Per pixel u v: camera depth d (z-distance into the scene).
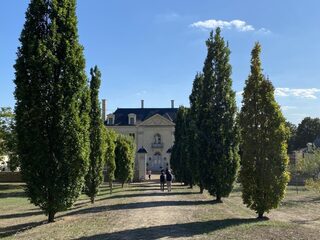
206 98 29.86
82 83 19.48
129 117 109.31
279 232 15.55
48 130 18.67
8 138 49.66
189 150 43.09
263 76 19.84
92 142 30.45
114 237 14.42
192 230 15.77
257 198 19.31
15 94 18.52
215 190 28.50
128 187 48.81
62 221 19.12
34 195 18.61
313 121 114.00
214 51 30.14
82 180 19.45
